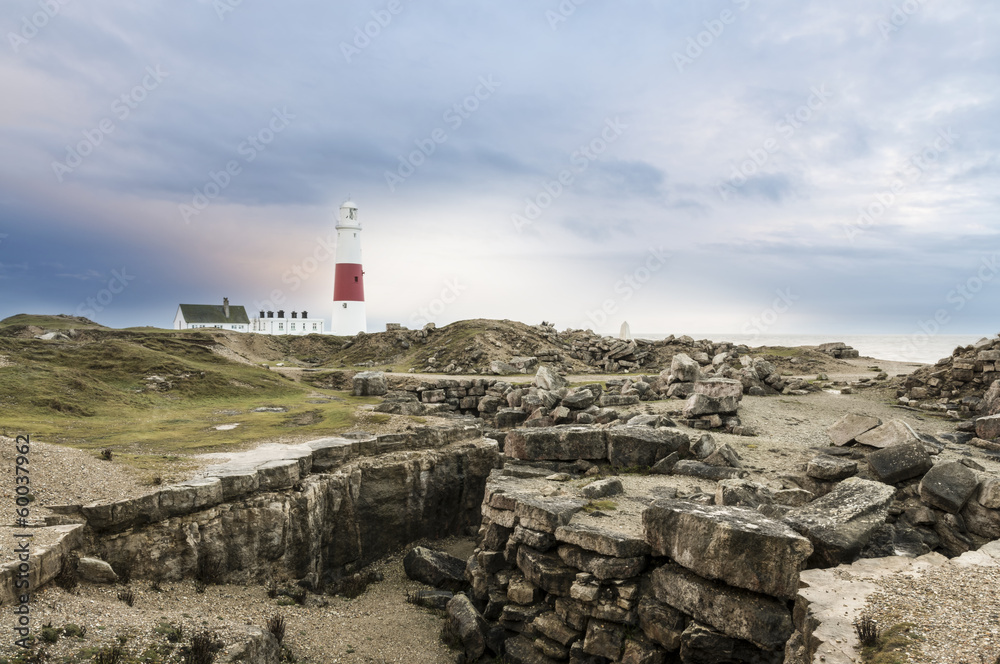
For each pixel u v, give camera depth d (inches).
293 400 1455.5
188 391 1432.1
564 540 536.1
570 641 513.7
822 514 477.7
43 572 438.0
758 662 408.8
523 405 1149.7
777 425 964.6
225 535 619.8
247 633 471.8
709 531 439.2
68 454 649.0
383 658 547.8
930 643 308.0
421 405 1384.1
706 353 2080.5
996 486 537.6
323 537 735.7
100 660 376.5
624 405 1105.4
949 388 1195.9
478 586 625.6
